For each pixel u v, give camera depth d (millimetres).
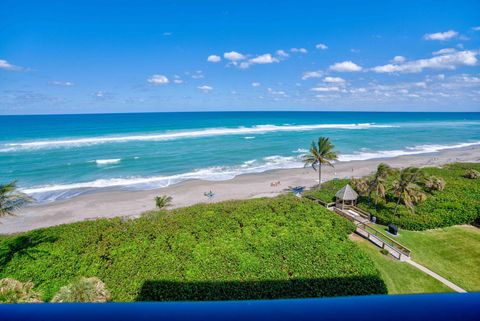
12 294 14711
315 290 18141
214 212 29078
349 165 56688
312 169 53531
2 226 31344
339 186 39688
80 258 21344
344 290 18172
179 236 24203
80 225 26609
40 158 56625
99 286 16609
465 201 32406
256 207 29969
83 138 81125
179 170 51469
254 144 75375
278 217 27750
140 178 46781
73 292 15492
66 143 72812
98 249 22391
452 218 28688
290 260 20891
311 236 24203
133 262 20797
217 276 19266
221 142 77875
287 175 49875
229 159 59500
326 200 34625
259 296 17797
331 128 119750
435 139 90938
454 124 149375
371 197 34719
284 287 18297
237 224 26375
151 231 24984
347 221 27531
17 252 22078
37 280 19188
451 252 24172
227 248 22375
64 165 52219
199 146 71625
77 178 46156
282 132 101688
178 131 100625
